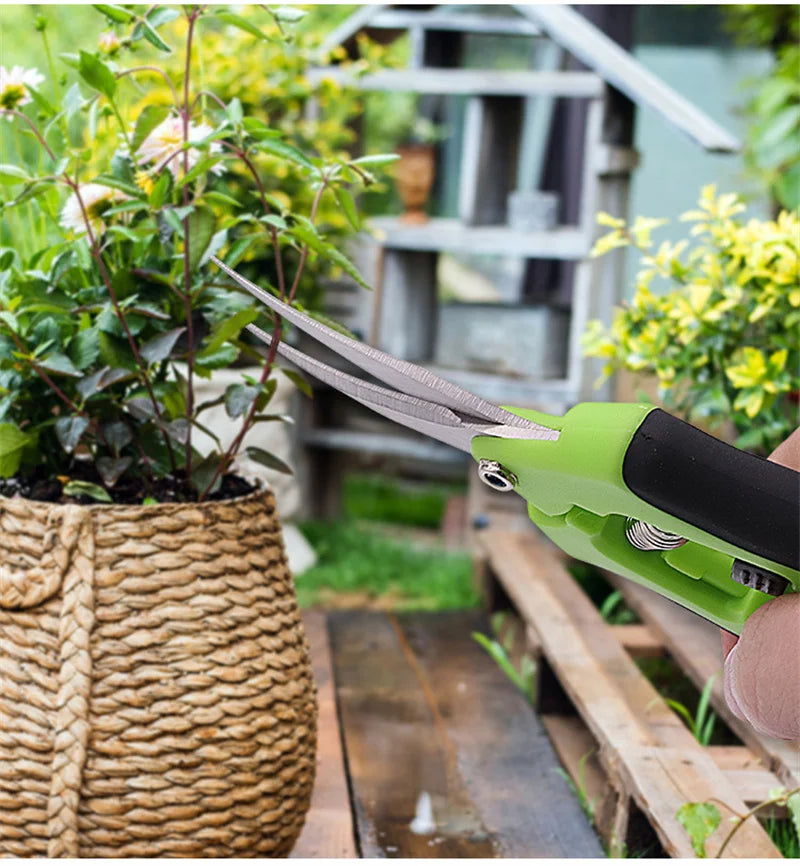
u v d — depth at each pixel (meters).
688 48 4.67
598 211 3.09
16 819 1.34
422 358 3.58
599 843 1.75
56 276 1.41
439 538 3.96
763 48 4.60
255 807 1.39
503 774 2.00
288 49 3.18
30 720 1.33
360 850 1.68
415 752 2.07
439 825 1.78
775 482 0.79
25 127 1.64
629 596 2.55
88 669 1.31
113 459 1.42
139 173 1.44
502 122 3.44
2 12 3.68
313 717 1.50
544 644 2.19
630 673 2.09
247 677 1.38
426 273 3.56
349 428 3.81
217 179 1.54
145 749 1.33
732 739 2.18
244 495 1.51
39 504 1.35
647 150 4.47
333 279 3.48
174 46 3.08
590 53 3.01
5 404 1.38
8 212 1.68
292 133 3.26
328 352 3.49
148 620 1.34
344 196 1.46
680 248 2.32
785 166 4.39
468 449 0.88
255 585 1.42
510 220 3.28
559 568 2.74
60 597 1.34
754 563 0.81
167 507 1.36
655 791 1.58
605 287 3.18
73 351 1.41
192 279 1.45
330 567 3.31
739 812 1.56
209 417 2.84
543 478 0.85
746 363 2.27
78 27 3.86
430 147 3.46
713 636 2.24
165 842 1.35
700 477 0.79
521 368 3.31
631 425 0.81
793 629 0.84
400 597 3.13
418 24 3.32
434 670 2.54
